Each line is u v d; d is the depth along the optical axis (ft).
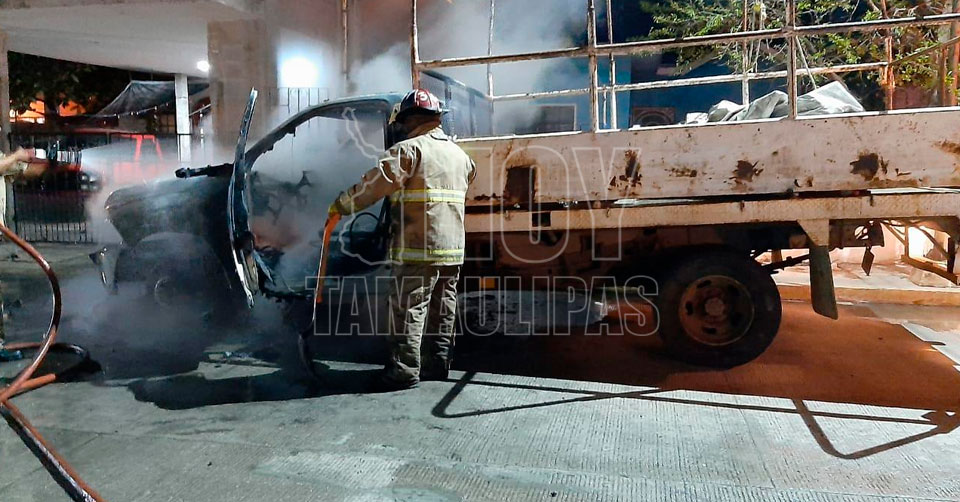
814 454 10.12
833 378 13.61
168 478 9.52
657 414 11.76
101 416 11.86
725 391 12.96
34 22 28.32
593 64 13.10
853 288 20.62
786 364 14.53
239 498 8.95
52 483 9.42
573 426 11.27
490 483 9.31
